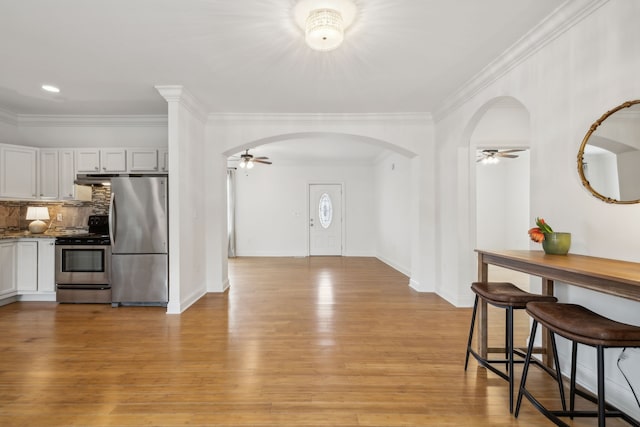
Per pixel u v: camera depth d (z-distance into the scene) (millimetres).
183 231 3885
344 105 4297
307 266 7047
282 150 7246
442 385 2227
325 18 2191
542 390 2168
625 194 1896
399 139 4676
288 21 2412
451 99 3957
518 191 7445
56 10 2266
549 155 2457
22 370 2414
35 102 4168
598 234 2070
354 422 1835
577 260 1935
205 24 2445
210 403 2004
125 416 1875
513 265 2189
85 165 4555
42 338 3023
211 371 2400
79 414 1894
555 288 2404
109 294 4125
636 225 1857
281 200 8672
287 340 2977
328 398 2064
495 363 2406
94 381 2258
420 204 4723
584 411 1896
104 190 4918
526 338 3041
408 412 1929
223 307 4000
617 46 1923
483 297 2189
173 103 3701
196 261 4336
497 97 3125
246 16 2346
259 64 3115
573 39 2230
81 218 4855
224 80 3490
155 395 2088
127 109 4441
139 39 2668
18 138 4707
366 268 6797
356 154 7695
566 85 2297
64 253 4129
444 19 2381
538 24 2420
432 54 2910
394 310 3887
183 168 3875
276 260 7898
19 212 4730
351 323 3434
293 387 2189
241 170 8625
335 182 8664
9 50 2852
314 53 2900
